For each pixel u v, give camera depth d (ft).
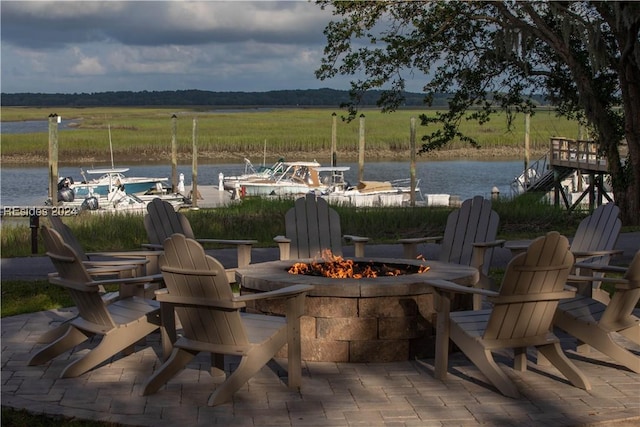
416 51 75.31
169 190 117.80
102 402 17.88
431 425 16.46
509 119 81.56
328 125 278.67
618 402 17.89
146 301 21.56
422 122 81.76
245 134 232.73
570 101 80.02
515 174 150.82
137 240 53.57
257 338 18.28
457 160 184.75
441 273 22.79
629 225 70.69
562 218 67.36
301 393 18.56
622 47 67.77
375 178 143.54
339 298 20.98
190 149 200.44
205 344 18.25
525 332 18.78
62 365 21.03
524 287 17.95
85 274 19.49
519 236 57.31
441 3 73.67
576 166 94.99
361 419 16.80
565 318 20.67
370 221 60.95
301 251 27.86
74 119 378.32
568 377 19.13
